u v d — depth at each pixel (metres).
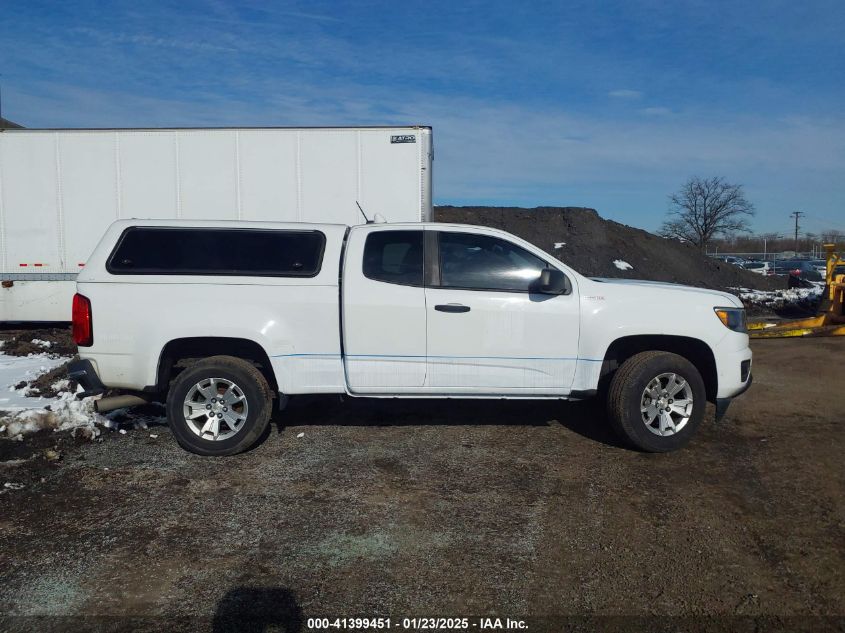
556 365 5.66
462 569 3.75
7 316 11.49
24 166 11.26
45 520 4.36
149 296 5.46
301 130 10.99
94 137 11.16
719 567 3.76
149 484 4.95
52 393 7.34
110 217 11.26
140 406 6.86
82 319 5.45
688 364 5.61
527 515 4.42
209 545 4.02
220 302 5.49
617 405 5.58
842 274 13.34
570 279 5.70
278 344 5.53
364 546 4.01
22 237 11.36
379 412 6.88
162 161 11.14
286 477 5.09
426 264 5.69
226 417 5.54
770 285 25.62
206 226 5.70
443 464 5.37
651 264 24.08
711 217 49.47
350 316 5.55
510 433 6.19
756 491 4.83
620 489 4.86
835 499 4.68
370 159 11.02
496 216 26.41
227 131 11.04
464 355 5.62
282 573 3.71
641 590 3.53
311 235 5.74
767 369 9.41
